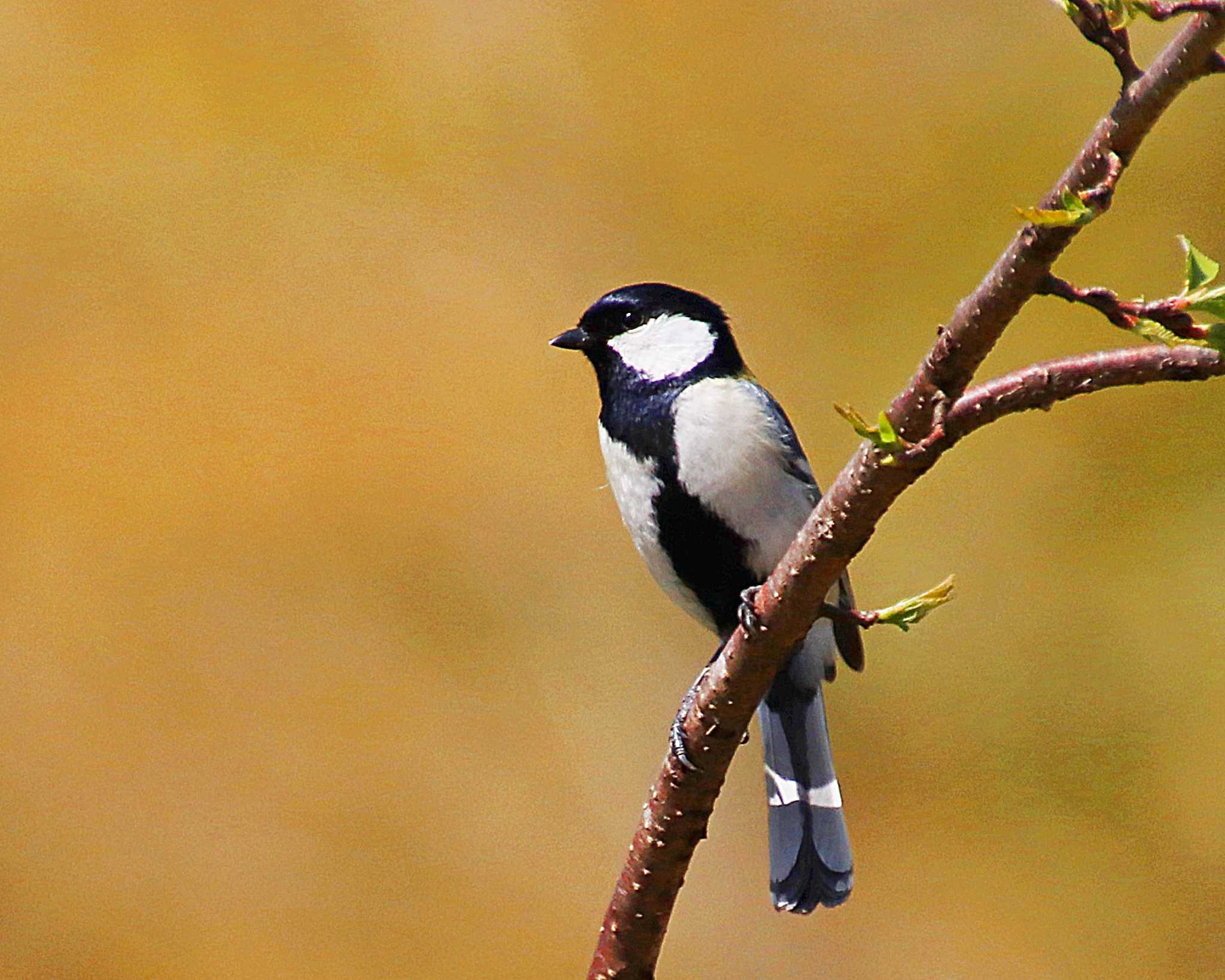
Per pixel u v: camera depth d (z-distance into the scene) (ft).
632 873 17.17
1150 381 13.08
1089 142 12.15
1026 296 12.76
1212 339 12.28
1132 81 11.82
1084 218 11.64
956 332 13.19
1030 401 13.37
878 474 14.30
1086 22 11.84
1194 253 12.39
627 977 17.47
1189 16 12.78
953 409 13.62
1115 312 12.44
